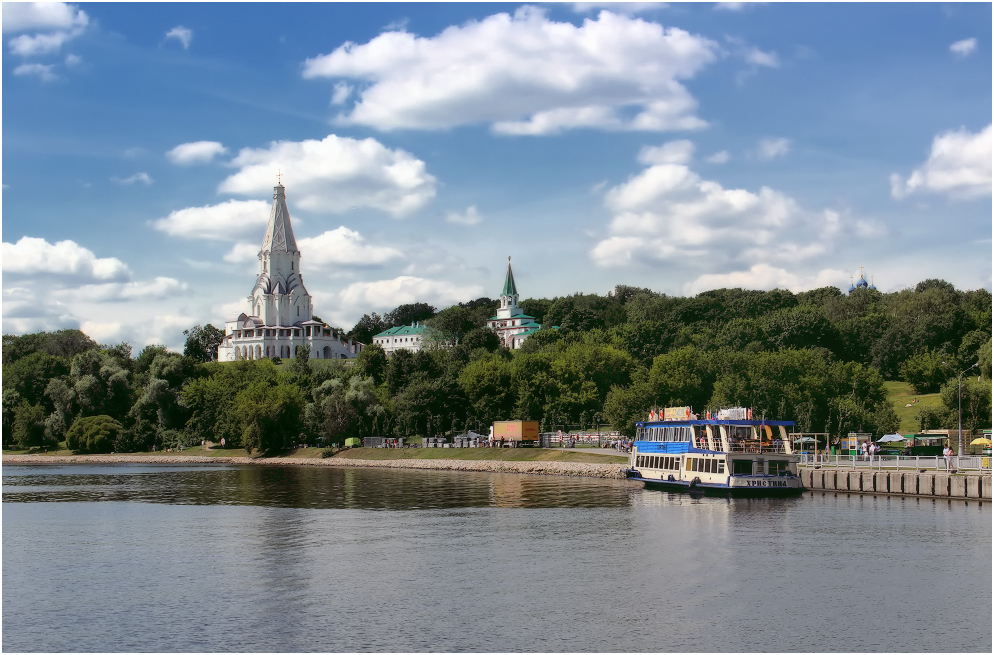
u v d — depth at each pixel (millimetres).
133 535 72750
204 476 140000
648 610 48125
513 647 42406
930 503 85812
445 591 52219
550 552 63469
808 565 58500
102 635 44625
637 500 93438
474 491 106562
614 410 156125
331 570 58000
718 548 64438
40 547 67250
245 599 50906
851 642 43094
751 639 43469
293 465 175000
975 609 48375
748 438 101250
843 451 131625
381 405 188625
